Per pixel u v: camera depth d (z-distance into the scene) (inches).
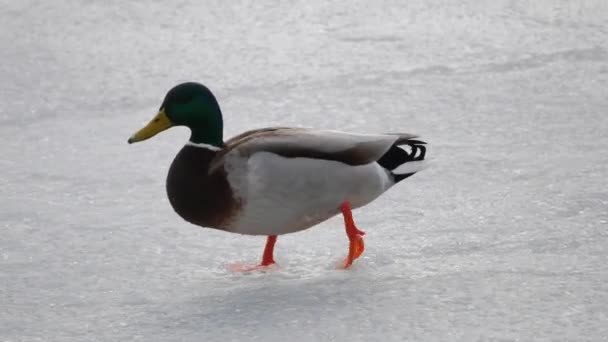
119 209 490.3
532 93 656.4
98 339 346.6
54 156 571.2
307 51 743.7
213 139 394.0
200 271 414.0
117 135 605.3
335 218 470.6
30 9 844.6
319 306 364.5
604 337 328.8
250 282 397.1
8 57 741.3
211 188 385.1
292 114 629.3
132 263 423.8
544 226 445.4
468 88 668.1
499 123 602.2
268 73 703.1
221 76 699.4
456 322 343.9
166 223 470.3
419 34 777.6
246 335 343.0
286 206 386.9
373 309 358.6
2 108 653.9
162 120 401.4
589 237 430.9
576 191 484.7
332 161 386.6
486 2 850.1
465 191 494.6
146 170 544.7
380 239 438.3
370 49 746.2
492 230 443.5
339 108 637.3
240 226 392.2
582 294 363.9
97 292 392.5
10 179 535.8
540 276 384.2
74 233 459.5
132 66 723.4
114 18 822.5
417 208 475.5
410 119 615.2
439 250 423.2
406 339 332.2
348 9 834.2
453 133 587.8
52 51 754.2
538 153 547.2
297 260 421.7
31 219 478.0
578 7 840.3
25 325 360.8
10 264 423.8
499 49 745.6
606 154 540.7
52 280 406.0
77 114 645.3
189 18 818.8
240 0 858.1
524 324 339.9
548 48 746.8
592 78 684.7
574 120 603.2
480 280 381.7
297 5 844.0
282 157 381.7
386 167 408.8
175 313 366.9
